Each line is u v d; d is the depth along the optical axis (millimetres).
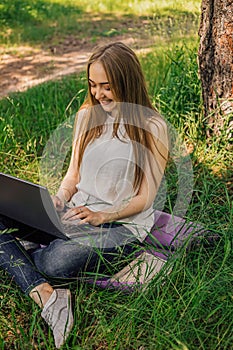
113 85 3113
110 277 3219
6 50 8789
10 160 4598
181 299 3035
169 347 2779
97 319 3074
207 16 4477
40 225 3104
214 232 3490
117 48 3133
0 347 2910
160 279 3088
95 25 10117
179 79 5219
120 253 3191
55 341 2900
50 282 3211
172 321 2887
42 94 6184
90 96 3277
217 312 3043
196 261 3340
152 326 2938
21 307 3156
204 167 4340
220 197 4016
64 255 3111
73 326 2984
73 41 9273
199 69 4684
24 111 5770
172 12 6973
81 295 3121
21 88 7039
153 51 6891
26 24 10086
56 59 8422
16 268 3100
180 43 6434
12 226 3338
